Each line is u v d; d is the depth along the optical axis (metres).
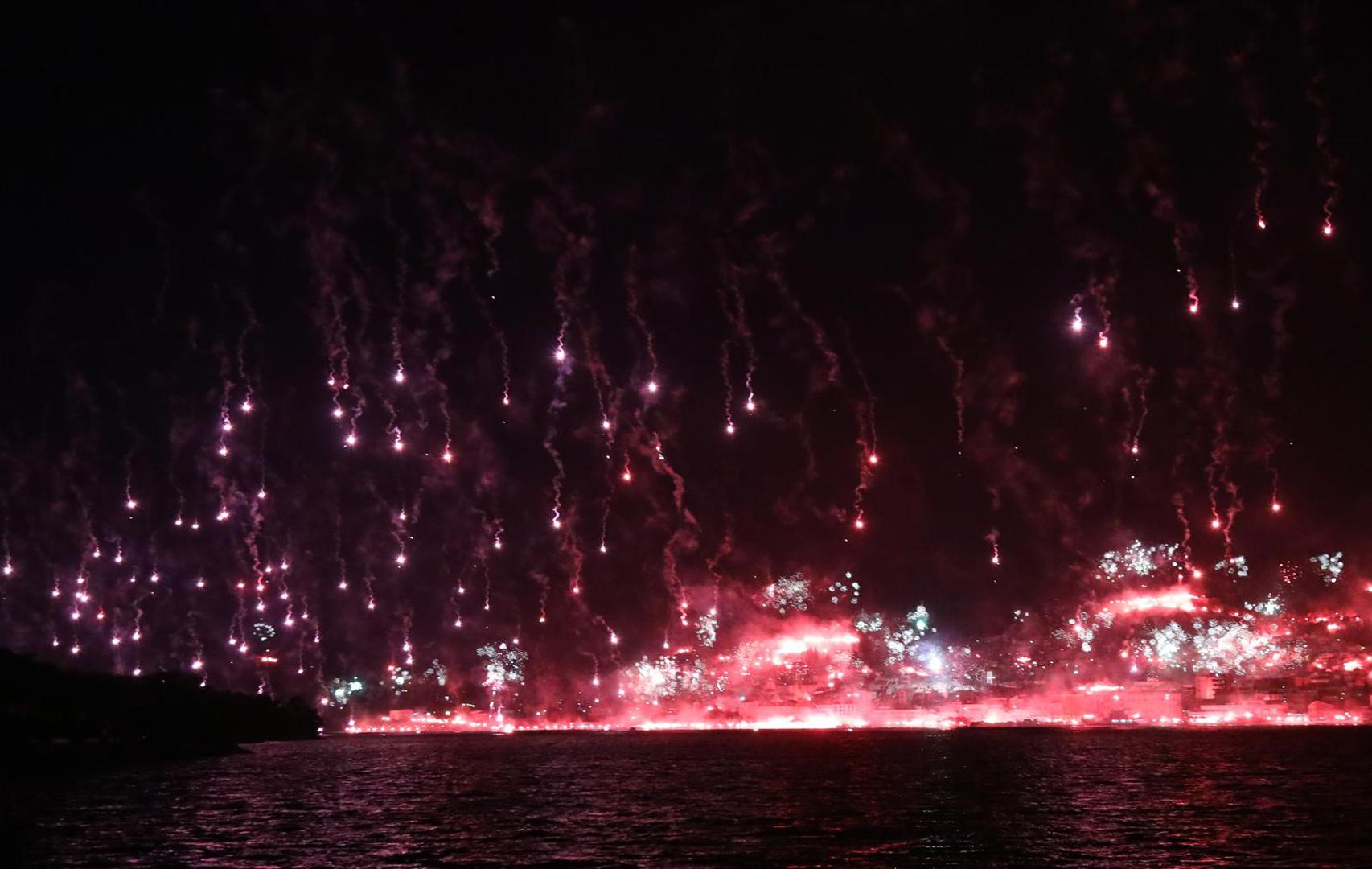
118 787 51.75
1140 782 47.88
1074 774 51.78
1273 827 35.31
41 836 36.25
